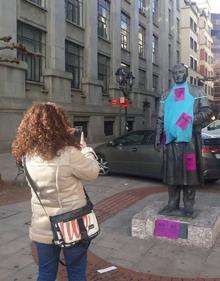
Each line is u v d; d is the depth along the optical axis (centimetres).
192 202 584
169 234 567
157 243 567
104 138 2853
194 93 566
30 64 2084
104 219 692
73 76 2545
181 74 570
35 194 310
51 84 2189
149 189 975
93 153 328
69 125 325
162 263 499
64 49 2330
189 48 6438
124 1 3306
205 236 546
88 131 2656
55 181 302
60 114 318
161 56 4384
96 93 2744
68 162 304
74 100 2505
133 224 590
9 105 1838
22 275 462
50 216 306
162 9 4391
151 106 3969
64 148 307
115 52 3080
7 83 1839
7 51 1811
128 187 1009
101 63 2944
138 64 3622
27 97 2016
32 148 306
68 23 2423
